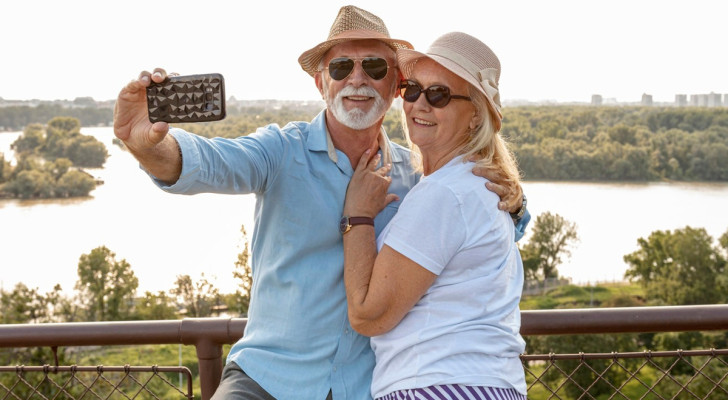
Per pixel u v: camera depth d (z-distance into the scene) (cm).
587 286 4331
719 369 1072
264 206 152
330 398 147
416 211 132
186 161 126
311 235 149
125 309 3516
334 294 148
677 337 2295
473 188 134
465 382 128
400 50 147
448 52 141
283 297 149
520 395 138
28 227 6128
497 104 143
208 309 3478
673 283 4088
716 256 4050
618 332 170
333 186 150
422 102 144
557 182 6600
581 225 5406
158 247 5466
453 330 131
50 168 7419
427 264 130
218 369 173
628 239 5191
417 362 132
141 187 7944
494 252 135
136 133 120
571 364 1906
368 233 144
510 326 138
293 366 148
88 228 6116
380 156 158
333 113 154
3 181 7331
